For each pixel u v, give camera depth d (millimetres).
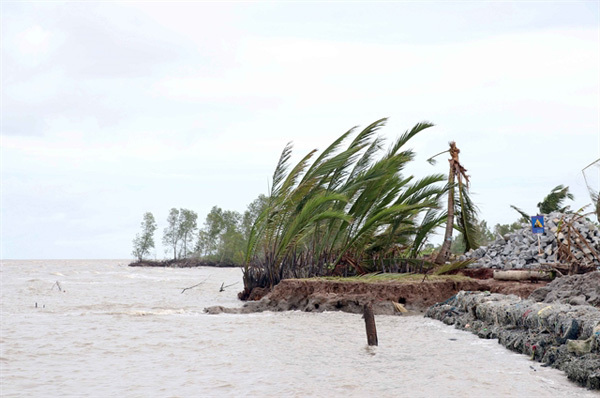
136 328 16969
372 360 11906
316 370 10992
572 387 9328
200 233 129125
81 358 12398
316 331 16188
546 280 21000
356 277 23219
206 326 17328
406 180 26609
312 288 21875
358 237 25266
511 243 24984
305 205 24266
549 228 24062
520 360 11602
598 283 16125
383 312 20156
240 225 117500
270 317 19578
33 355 12789
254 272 26547
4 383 10148
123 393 9422
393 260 25609
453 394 9086
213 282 49625
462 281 21281
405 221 26312
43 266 132375
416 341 14266
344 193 25484
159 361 12008
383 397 9008
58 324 17969
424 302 20781
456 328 16578
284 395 9172
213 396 9156
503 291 20062
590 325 10453
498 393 9070
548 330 11984
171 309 22281
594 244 21406
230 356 12492
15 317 19906
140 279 56219
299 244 26766
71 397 9211
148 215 130875
